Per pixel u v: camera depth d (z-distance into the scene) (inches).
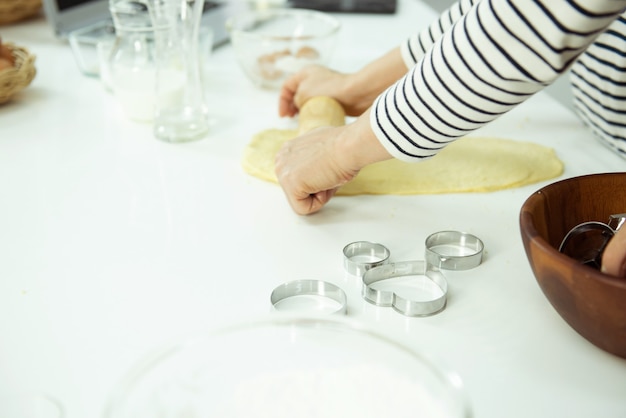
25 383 22.7
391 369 17.5
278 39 49.1
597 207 26.9
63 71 54.7
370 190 35.7
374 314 26.3
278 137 42.1
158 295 27.3
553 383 22.9
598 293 21.3
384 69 41.3
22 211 33.9
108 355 24.0
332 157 31.0
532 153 39.8
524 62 23.5
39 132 43.6
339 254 30.3
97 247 30.7
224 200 34.9
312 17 56.2
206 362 17.7
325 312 26.3
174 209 34.0
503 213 33.8
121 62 45.0
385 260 28.9
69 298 27.1
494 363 23.8
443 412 16.3
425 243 30.4
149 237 31.5
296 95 44.5
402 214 33.7
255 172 37.4
